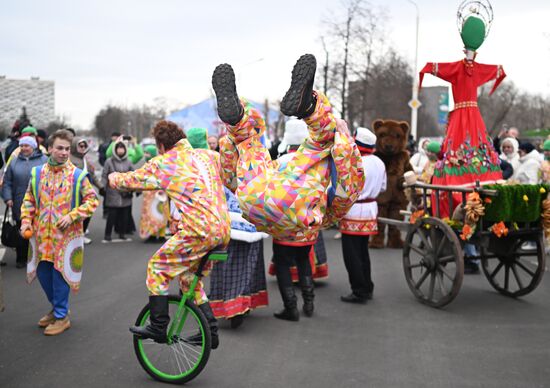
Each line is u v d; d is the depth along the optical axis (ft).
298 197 13.33
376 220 22.71
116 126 246.88
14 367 15.74
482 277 27.48
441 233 22.26
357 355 17.04
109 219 35.83
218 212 14.43
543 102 198.08
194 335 14.73
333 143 13.73
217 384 14.84
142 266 28.66
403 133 33.86
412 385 14.94
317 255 25.20
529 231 22.15
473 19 23.53
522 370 15.99
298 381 15.11
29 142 27.04
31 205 18.19
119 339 18.06
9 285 24.48
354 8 74.28
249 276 19.33
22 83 371.76
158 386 14.66
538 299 23.58
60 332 18.52
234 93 13.14
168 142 14.82
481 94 154.71
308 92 12.59
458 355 17.12
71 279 18.29
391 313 21.42
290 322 20.15
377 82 77.97
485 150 23.76
